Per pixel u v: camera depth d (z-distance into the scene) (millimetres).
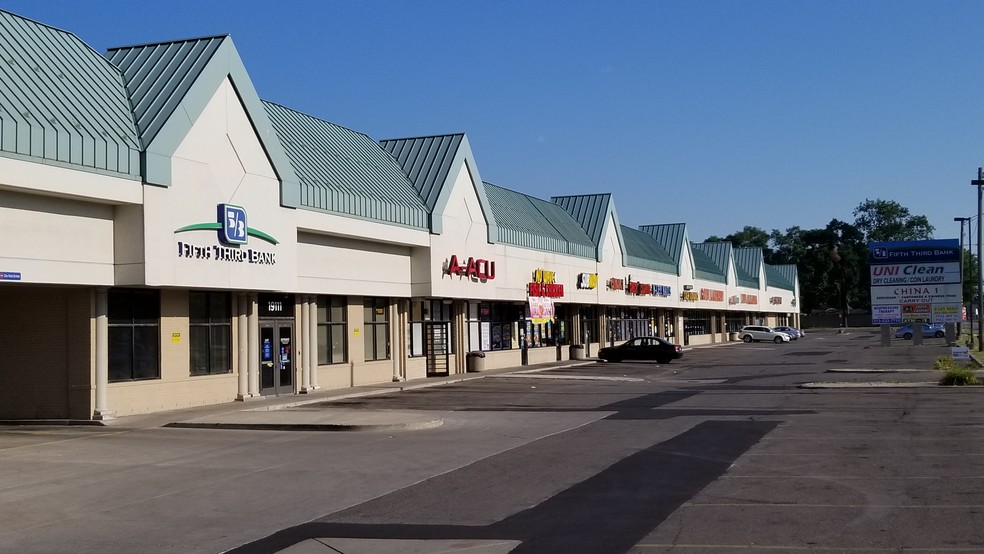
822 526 10219
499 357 45625
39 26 22453
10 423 22078
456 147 38688
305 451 17281
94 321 21734
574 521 10828
